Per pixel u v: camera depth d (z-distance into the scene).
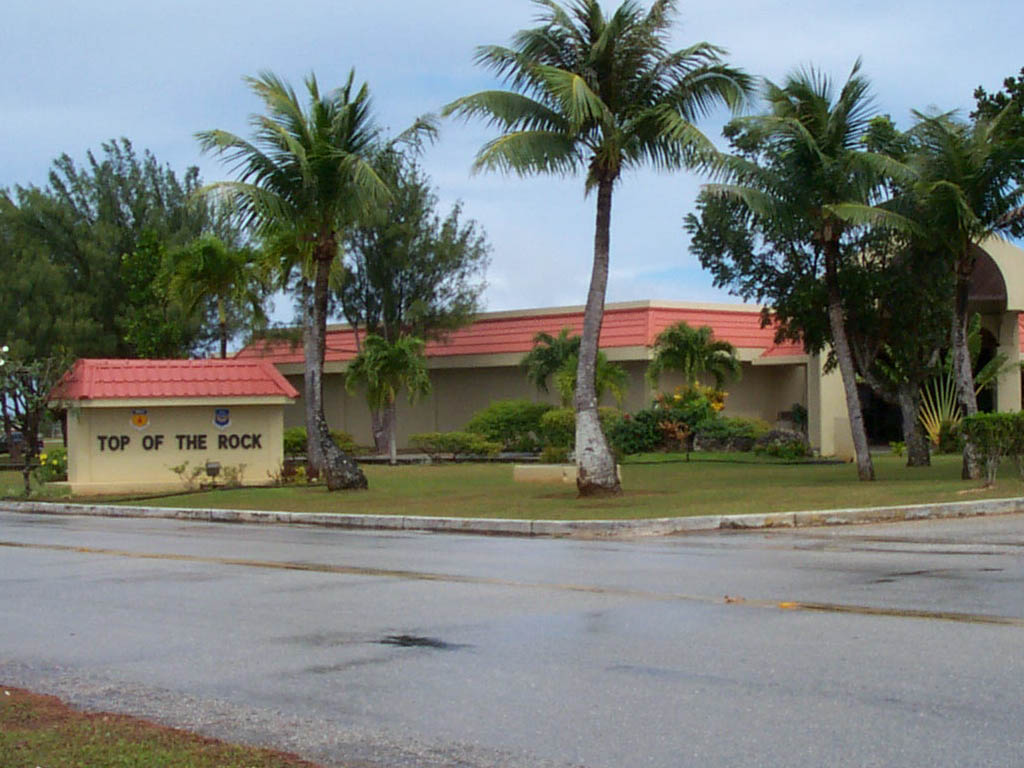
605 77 20.95
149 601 11.13
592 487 21.62
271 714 6.96
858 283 25.31
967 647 8.12
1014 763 5.64
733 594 10.65
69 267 46.03
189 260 33.72
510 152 19.88
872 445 42.94
